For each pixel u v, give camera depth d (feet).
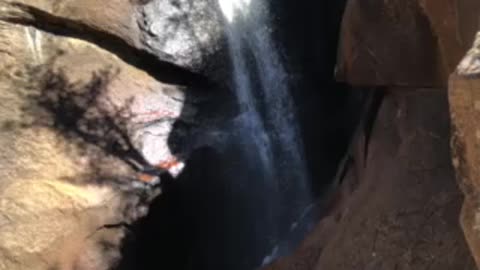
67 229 20.34
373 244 14.96
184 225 24.21
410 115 16.43
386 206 15.25
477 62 8.70
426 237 13.65
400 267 13.76
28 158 21.36
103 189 21.56
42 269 19.69
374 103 19.76
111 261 20.95
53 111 22.77
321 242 18.95
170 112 24.98
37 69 23.24
